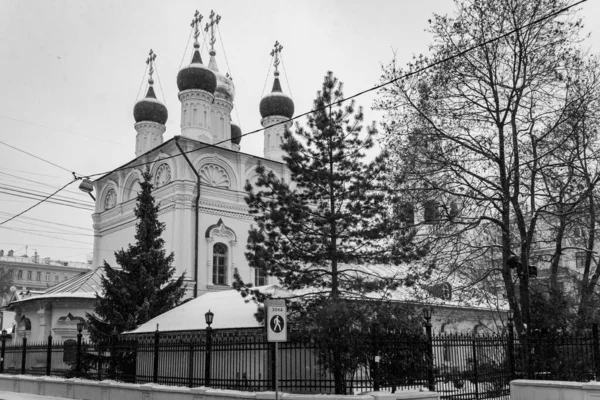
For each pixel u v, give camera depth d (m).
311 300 17.39
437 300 25.03
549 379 17.81
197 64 38.00
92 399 21.16
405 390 15.86
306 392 16.00
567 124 22.80
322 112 17.81
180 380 18.22
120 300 25.05
